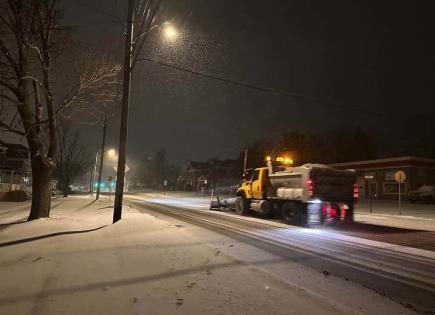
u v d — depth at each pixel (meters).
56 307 5.78
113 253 10.06
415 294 6.95
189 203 42.72
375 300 6.46
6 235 13.22
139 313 5.54
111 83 18.44
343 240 13.64
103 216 20.50
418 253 11.27
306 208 17.88
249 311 5.70
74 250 10.49
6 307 5.77
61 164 57.12
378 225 20.20
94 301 6.07
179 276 7.66
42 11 16.36
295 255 10.40
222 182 96.38
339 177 18.33
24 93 16.33
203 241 12.33
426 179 49.75
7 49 15.80
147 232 13.82
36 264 8.72
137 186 135.38
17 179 62.81
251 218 21.80
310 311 5.77
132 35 16.94
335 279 7.83
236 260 9.30
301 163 66.50
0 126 16.20
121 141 16.61
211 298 6.28
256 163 68.69
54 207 29.20
